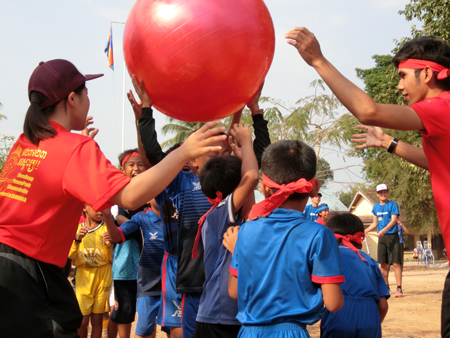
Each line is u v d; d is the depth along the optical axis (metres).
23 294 1.86
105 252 4.75
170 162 1.77
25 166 1.96
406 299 8.12
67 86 2.12
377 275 3.09
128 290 4.62
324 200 23.97
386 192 8.91
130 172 4.89
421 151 2.60
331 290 1.86
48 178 1.90
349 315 2.86
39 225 1.92
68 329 1.99
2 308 1.83
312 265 1.92
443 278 14.55
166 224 3.45
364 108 2.00
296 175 2.07
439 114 2.05
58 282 2.00
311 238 1.94
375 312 2.90
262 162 2.20
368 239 32.28
